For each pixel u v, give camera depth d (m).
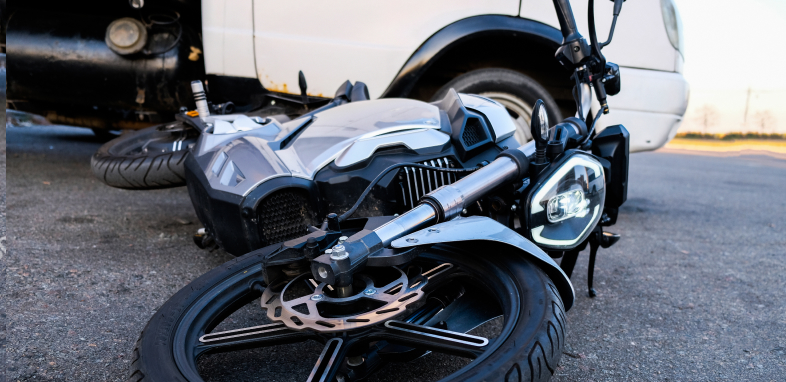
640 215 3.87
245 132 1.99
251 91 3.35
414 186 1.77
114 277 2.22
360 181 1.72
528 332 1.08
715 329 1.88
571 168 1.54
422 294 1.16
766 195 5.07
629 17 3.22
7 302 1.91
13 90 3.68
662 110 3.31
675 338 1.80
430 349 1.16
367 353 1.29
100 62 3.45
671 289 2.29
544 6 3.16
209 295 1.34
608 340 1.77
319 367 1.10
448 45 3.13
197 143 2.05
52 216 3.12
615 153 1.83
